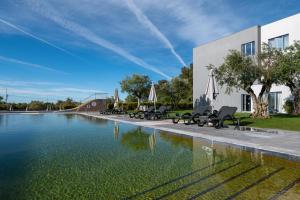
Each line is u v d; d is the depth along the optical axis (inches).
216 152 305.1
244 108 1071.0
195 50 1384.1
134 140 410.9
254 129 480.4
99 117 1023.0
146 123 671.1
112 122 786.2
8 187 185.6
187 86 1739.7
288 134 412.2
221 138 374.0
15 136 464.8
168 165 245.0
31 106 1577.3
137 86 1557.6
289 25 910.4
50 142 394.6
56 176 212.2
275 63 631.2
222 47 1190.3
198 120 564.7
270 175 205.9
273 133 426.3
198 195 164.1
